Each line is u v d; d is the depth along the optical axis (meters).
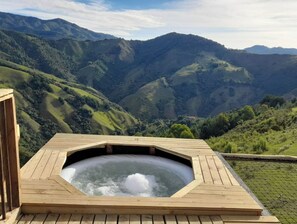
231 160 7.21
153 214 3.21
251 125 21.72
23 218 3.05
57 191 3.46
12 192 3.05
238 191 3.67
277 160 7.20
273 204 5.32
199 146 5.67
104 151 5.77
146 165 5.46
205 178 4.06
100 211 3.19
